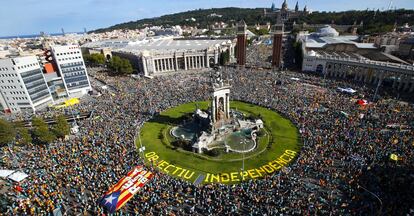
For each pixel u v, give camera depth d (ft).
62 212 174.81
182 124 323.57
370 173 194.39
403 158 205.46
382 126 263.70
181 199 184.75
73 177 205.05
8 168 225.56
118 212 174.09
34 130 273.54
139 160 230.68
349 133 252.62
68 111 361.10
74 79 455.63
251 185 195.62
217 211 171.94
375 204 165.07
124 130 291.17
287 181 195.42
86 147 252.62
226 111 311.68
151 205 178.40
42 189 192.85
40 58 490.08
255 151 253.44
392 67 401.49
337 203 170.09
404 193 171.53
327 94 377.50
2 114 385.09
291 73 518.37
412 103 334.24
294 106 340.39
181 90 436.76
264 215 163.63
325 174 199.93
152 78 542.16
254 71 542.57
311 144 243.40
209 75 542.98
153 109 358.84
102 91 460.96
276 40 550.77
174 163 238.68
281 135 278.46
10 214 173.47
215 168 229.04
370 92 382.42
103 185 196.75
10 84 376.68
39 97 404.16
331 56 522.47
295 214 164.76
